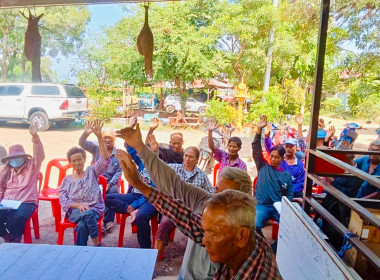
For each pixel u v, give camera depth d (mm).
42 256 2301
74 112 14266
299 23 11125
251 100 16297
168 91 23469
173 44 15289
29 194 4293
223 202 1307
